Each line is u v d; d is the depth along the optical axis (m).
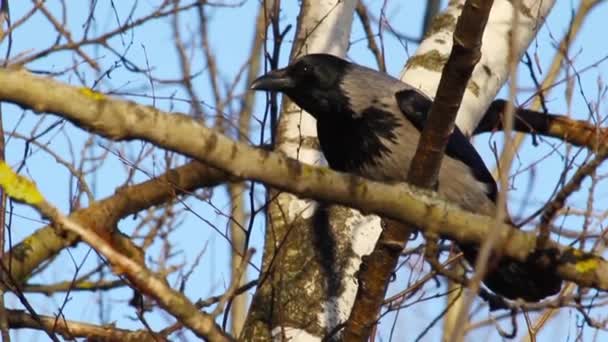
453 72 7.94
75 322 10.29
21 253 11.74
